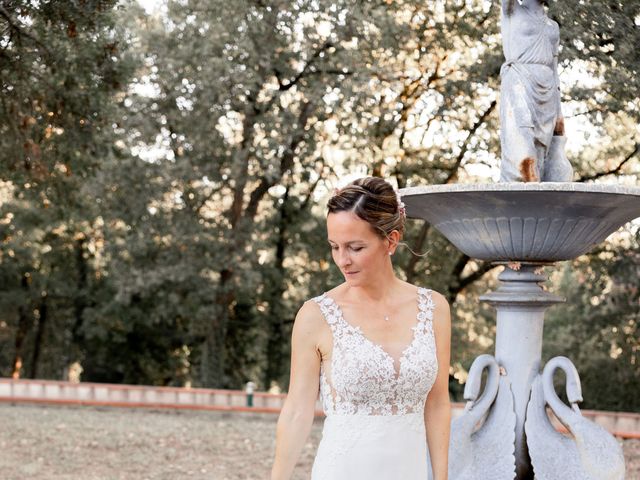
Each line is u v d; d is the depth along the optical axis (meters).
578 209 4.39
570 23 9.34
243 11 13.35
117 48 8.98
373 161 15.95
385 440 2.51
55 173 9.72
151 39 13.65
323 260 18.77
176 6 13.65
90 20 7.62
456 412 10.50
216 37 13.32
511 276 4.98
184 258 15.16
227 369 20.22
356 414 2.52
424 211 4.91
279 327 19.81
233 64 13.67
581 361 17.44
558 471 4.79
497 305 5.12
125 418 10.27
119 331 21.25
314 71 15.01
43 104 8.74
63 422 9.66
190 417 10.93
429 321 2.58
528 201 4.36
